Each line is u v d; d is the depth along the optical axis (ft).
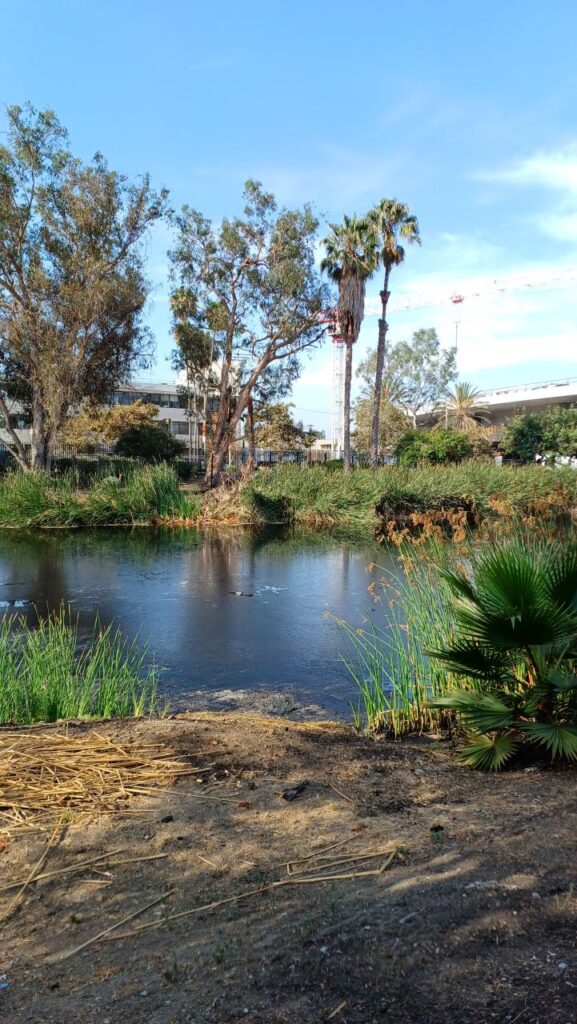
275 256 111.65
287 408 184.34
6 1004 6.68
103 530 71.51
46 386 99.50
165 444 182.09
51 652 20.30
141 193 100.99
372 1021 6.25
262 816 10.78
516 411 265.34
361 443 221.46
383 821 10.57
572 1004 6.27
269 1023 6.27
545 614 13.62
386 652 25.25
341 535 67.97
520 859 9.12
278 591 37.83
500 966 6.95
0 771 12.44
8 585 39.63
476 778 13.01
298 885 8.65
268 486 82.48
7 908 8.36
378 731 17.65
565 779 12.62
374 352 248.32
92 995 6.76
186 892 8.56
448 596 20.20
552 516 26.73
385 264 124.36
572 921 7.68
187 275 114.42
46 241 99.40
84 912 8.20
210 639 27.63
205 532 70.38
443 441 142.00
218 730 15.47
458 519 28.81
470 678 17.97
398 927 7.63
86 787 11.85
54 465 108.78
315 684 22.04
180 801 11.36
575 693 14.67
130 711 18.71
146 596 36.37
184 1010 6.48
